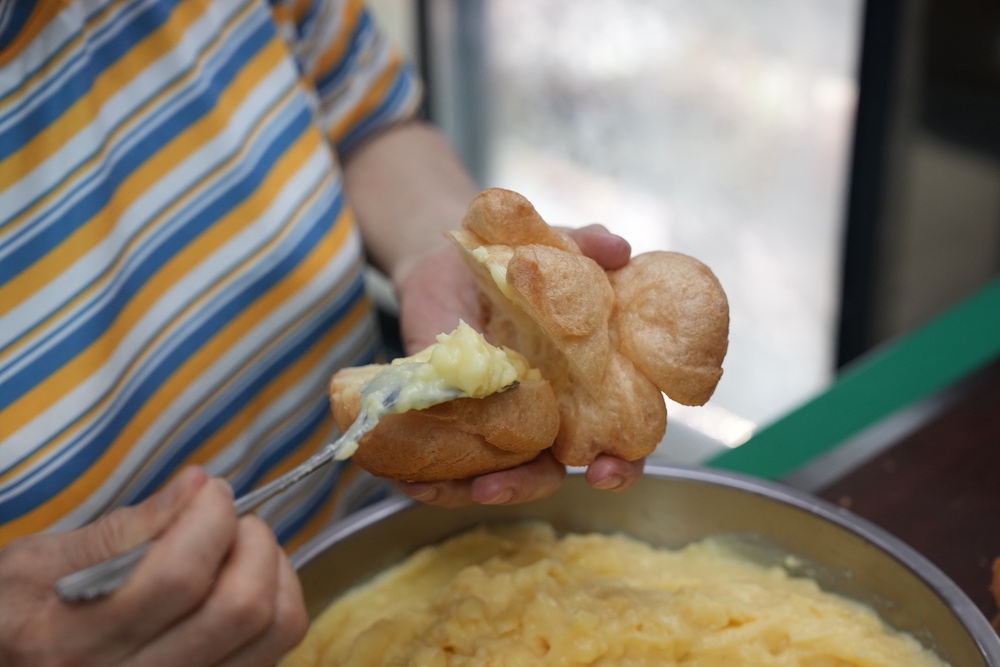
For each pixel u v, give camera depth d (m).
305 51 0.80
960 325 0.89
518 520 0.67
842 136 1.22
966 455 0.74
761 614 0.60
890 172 1.16
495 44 1.58
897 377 0.84
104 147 0.66
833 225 1.28
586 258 0.56
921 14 1.06
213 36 0.70
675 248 1.50
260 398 0.73
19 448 0.63
